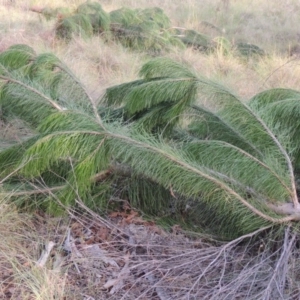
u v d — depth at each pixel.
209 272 2.51
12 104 3.17
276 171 2.59
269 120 2.86
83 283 2.47
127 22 7.39
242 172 2.62
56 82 3.33
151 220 2.93
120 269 2.58
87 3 7.57
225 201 2.54
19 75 3.25
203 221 3.01
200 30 9.04
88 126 2.67
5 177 2.90
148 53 7.05
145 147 2.58
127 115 3.26
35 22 7.70
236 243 2.66
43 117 3.04
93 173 2.70
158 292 2.42
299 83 6.07
